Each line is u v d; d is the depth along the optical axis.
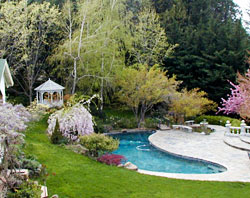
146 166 14.25
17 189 7.34
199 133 22.09
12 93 28.14
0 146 8.02
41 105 17.95
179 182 10.66
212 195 9.22
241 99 22.86
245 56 28.25
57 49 25.45
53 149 13.50
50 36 26.33
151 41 30.09
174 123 25.84
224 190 9.77
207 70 29.42
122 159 14.33
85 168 11.41
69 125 15.99
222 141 19.14
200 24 33.09
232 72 28.64
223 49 29.72
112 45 25.02
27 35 23.67
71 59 24.34
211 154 15.74
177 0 35.50
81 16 24.41
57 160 11.97
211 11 38.25
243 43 29.58
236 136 20.06
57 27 26.30
